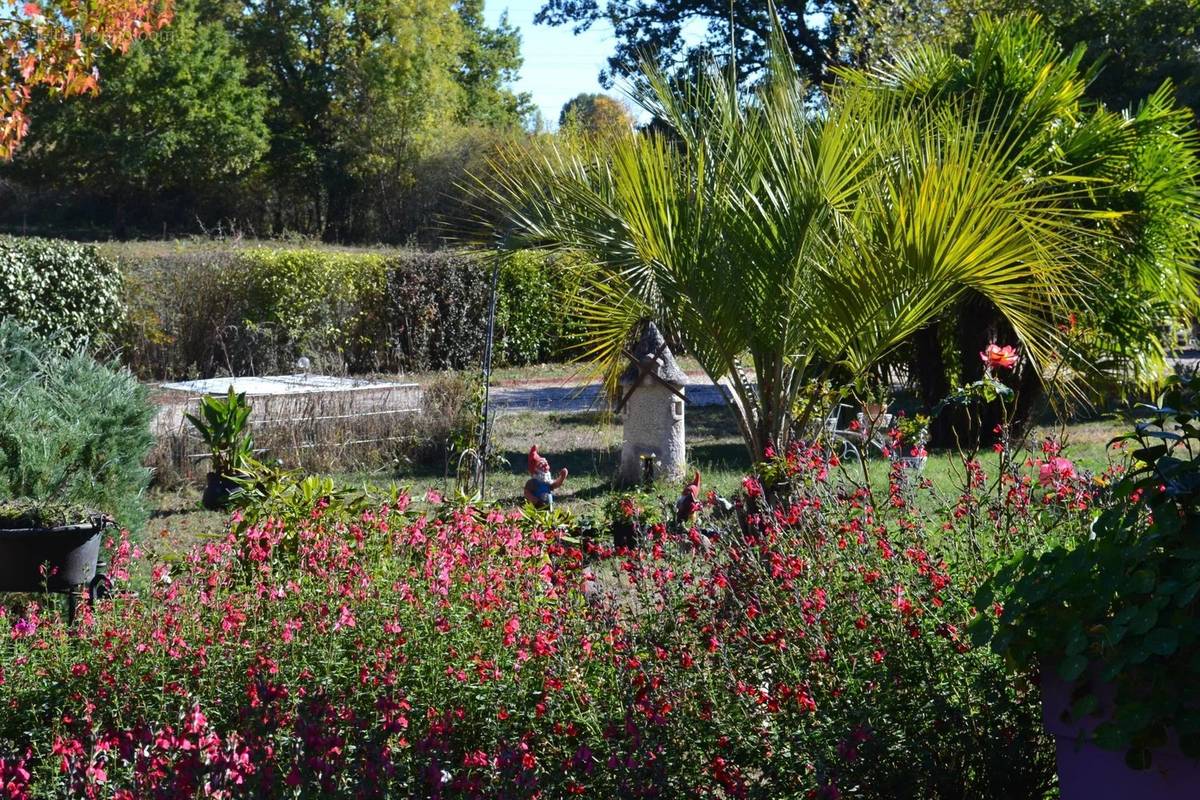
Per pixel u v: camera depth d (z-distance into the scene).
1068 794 2.56
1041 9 17.44
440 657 3.77
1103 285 7.44
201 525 8.56
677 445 10.21
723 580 3.57
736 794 2.79
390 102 40.28
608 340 6.33
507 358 21.39
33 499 5.91
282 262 18.44
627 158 5.16
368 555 4.93
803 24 24.86
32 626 4.33
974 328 10.59
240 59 40.88
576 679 3.35
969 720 3.01
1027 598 2.51
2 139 7.58
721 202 5.09
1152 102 9.70
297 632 4.06
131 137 38.28
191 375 17.39
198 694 3.91
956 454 10.22
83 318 16.38
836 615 3.38
